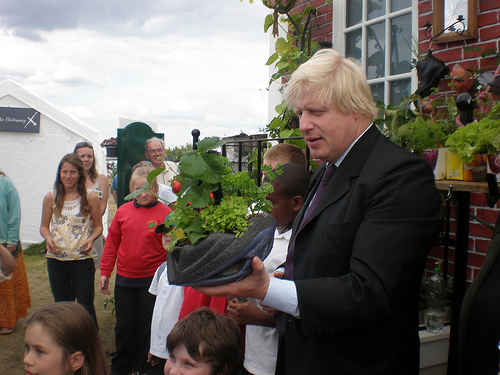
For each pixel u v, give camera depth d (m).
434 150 1.94
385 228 1.23
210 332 1.61
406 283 1.22
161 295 2.63
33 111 7.31
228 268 1.14
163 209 3.32
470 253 2.76
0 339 4.15
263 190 1.31
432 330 2.60
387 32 3.66
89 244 3.71
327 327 1.20
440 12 2.97
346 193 1.38
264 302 1.21
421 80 2.95
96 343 1.80
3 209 3.89
